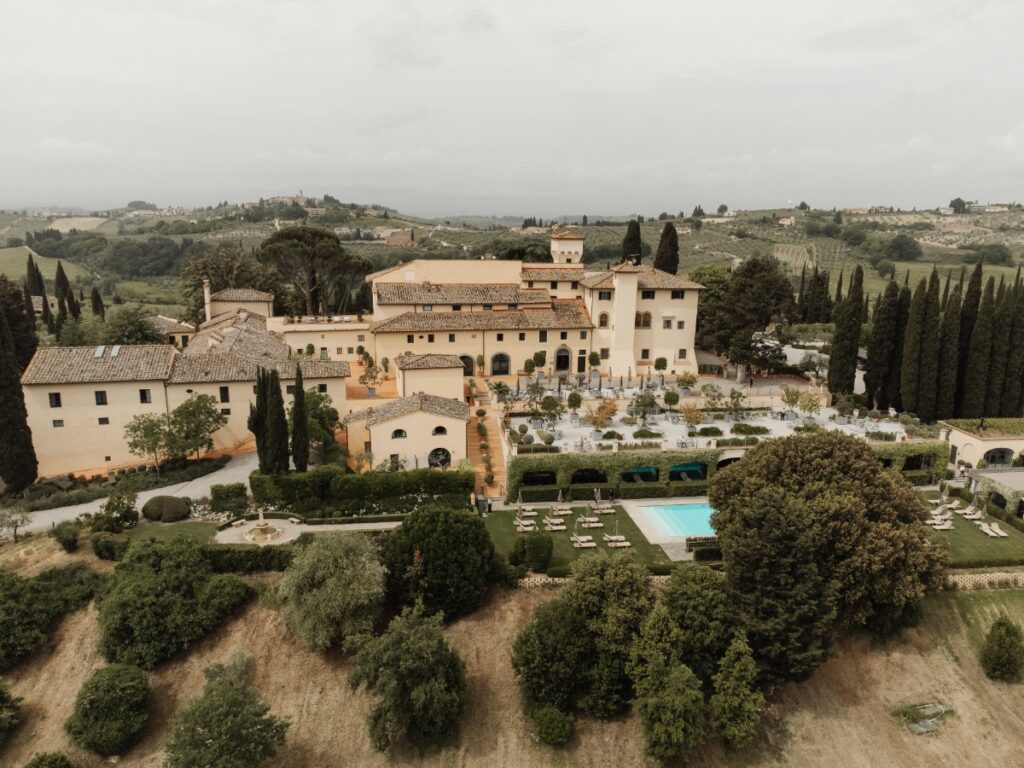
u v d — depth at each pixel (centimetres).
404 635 3619
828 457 4506
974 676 4197
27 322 7762
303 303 10669
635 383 7938
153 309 14175
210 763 3188
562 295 8856
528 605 4281
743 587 3884
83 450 5797
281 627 4078
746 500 4197
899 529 4106
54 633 4031
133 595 3891
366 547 4041
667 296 8288
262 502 5066
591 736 3772
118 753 3572
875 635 4294
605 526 5100
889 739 3862
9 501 5272
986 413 7100
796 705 3956
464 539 4191
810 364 9044
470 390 7394
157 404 5931
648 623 3644
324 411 6006
